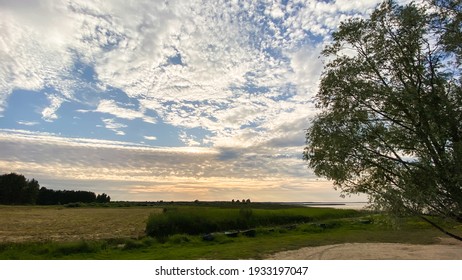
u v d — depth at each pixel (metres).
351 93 14.05
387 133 13.23
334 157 13.87
